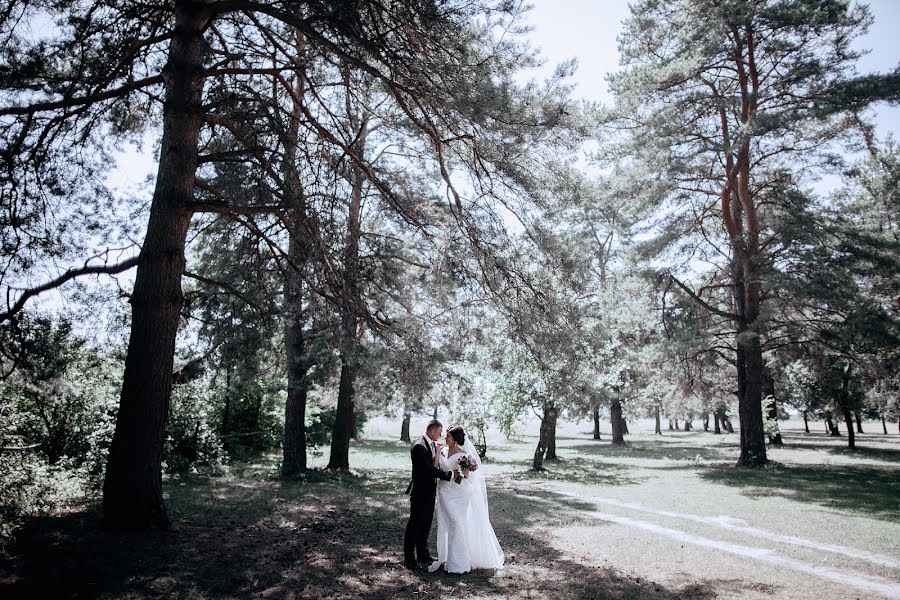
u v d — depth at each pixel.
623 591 6.37
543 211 9.88
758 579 7.04
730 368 31.05
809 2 19.53
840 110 18.52
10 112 8.58
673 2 22.91
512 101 8.61
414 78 8.42
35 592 5.51
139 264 8.38
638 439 47.12
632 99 22.42
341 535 8.88
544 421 21.20
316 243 9.83
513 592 6.29
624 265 24.97
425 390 13.42
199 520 9.35
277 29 10.77
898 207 24.16
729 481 18.30
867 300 20.62
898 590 6.77
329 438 30.22
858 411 33.81
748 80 23.84
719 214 26.64
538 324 10.52
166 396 8.23
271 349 17.36
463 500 7.30
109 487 7.81
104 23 9.02
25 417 11.37
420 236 12.33
